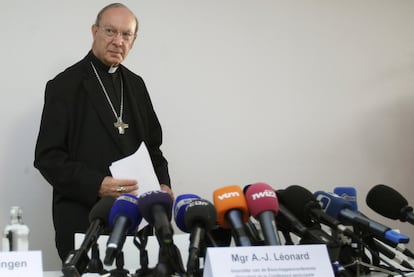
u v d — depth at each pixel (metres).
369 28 4.80
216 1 4.42
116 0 4.14
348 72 4.72
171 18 4.29
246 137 4.41
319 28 4.67
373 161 4.73
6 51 3.89
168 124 4.23
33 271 1.56
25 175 3.87
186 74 4.30
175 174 4.22
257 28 4.51
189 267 1.56
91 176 2.98
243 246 1.58
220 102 4.37
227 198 1.70
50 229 3.88
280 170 4.48
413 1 4.93
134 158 2.96
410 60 4.88
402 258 2.05
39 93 3.93
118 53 3.37
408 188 4.80
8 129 3.86
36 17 3.97
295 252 1.57
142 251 1.88
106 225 1.78
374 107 4.77
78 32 4.04
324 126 4.62
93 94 3.36
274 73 4.52
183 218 1.82
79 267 1.62
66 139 3.23
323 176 4.59
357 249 1.94
